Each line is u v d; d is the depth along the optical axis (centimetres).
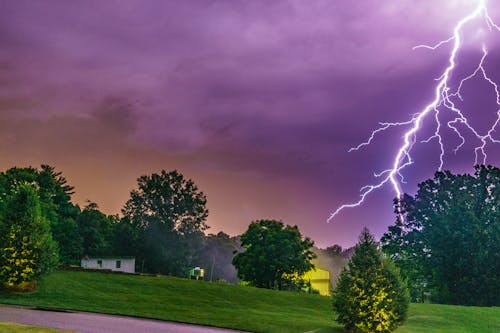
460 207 5794
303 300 4328
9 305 2772
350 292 2703
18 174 6291
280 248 7256
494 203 6006
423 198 6294
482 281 5394
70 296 3256
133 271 7988
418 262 6103
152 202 10175
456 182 6188
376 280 2692
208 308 3478
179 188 10325
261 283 7344
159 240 9644
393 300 2691
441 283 5778
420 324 3181
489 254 5500
